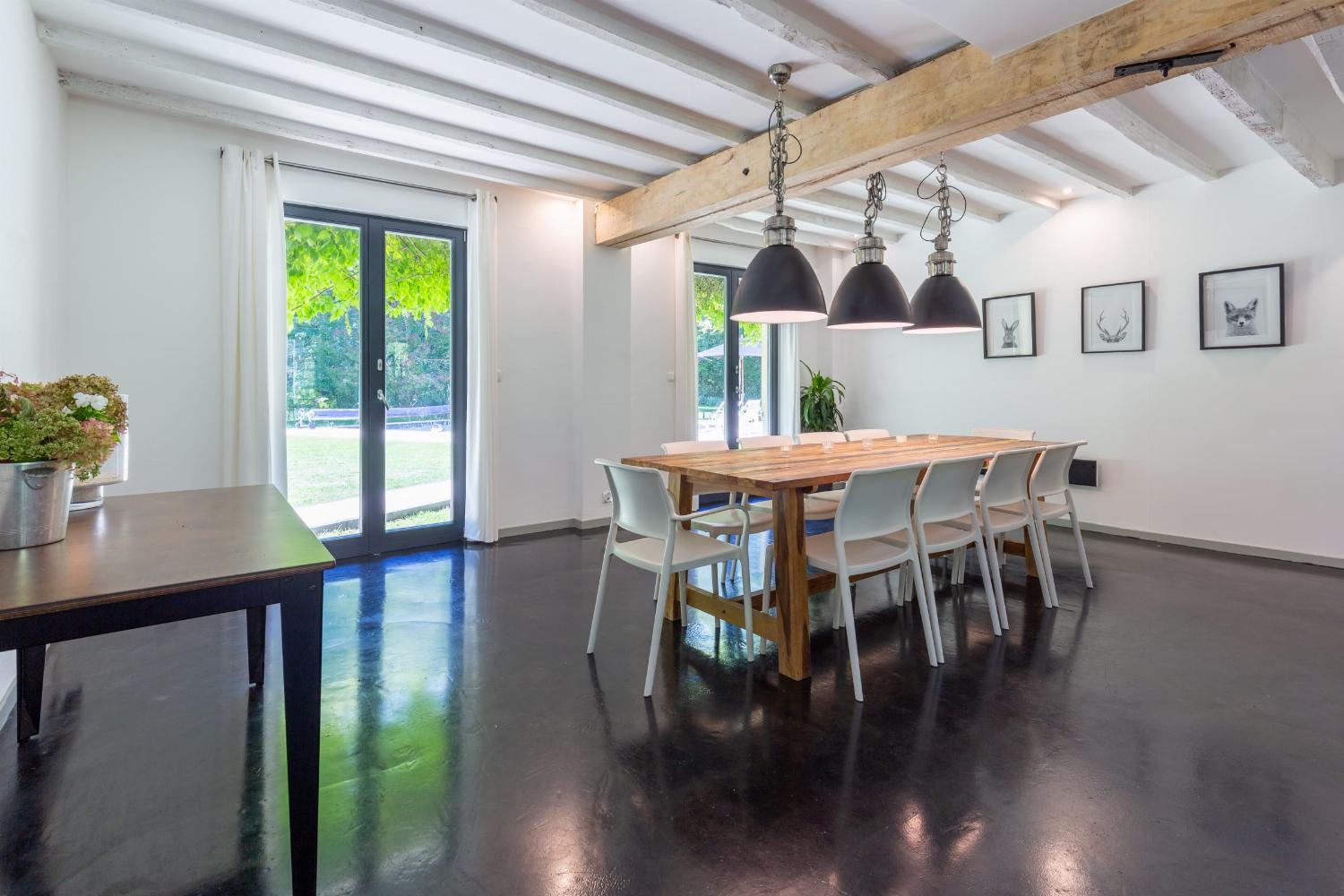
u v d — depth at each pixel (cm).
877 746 220
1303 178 457
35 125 290
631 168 494
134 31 309
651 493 263
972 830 177
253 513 197
